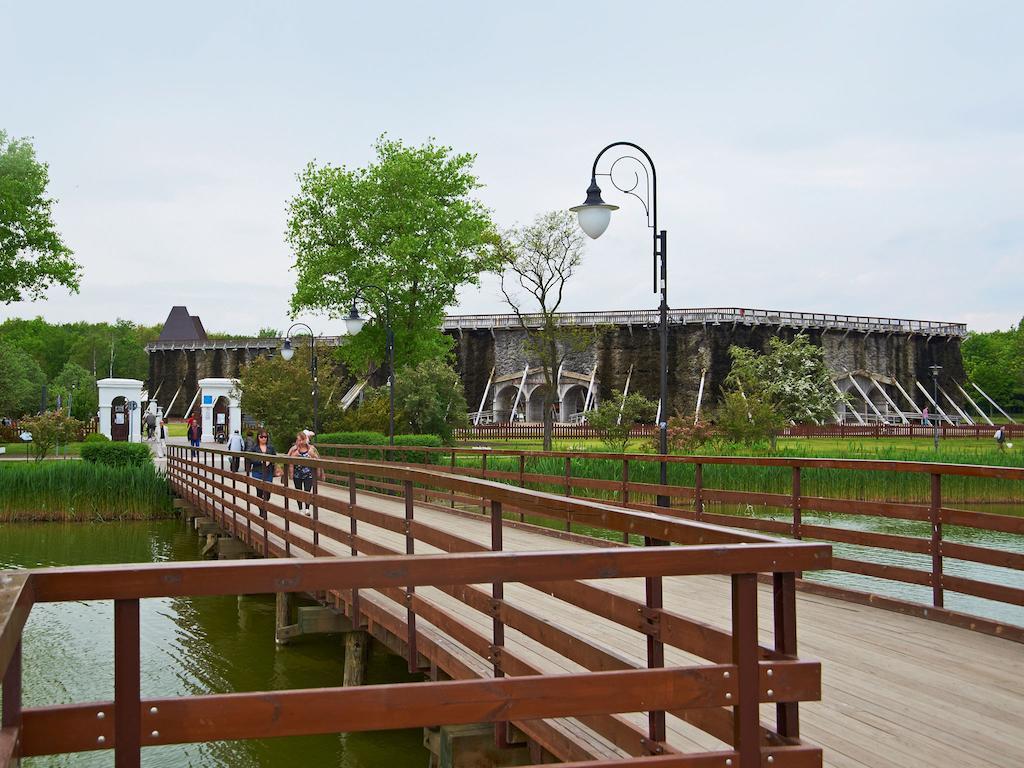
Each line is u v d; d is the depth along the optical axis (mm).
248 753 9578
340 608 10797
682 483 26047
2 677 2199
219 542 19156
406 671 11992
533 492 4918
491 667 6430
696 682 3262
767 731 3451
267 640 14234
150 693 11492
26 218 45281
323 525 10797
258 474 21234
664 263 15539
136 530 28594
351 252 47688
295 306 48875
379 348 48812
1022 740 5090
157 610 16531
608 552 3221
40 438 39688
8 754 2412
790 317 81250
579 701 3197
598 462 28203
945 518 8227
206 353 101625
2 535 27281
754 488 26750
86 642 14539
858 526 23375
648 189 15680
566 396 85375
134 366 143750
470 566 3119
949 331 92750
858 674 6426
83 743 2791
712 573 3271
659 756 3229
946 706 5691
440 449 19891
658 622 3848
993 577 15500
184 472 28016
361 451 31875
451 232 48562
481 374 84750
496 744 5809
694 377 77500
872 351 87250
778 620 3430
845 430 62031
